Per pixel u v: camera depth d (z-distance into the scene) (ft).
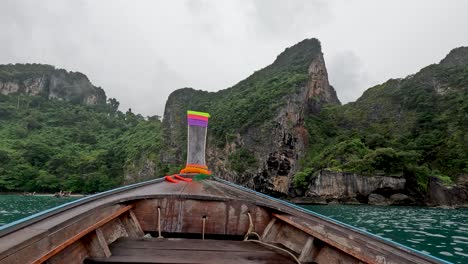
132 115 493.36
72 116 408.26
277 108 215.51
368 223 61.62
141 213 12.48
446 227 54.29
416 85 238.89
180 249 9.55
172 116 316.60
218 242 10.94
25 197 187.32
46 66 512.63
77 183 239.71
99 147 350.64
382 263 6.48
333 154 193.57
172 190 14.44
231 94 313.73
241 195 14.46
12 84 446.19
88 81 532.32
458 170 156.87
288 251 10.01
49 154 273.54
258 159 205.87
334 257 8.53
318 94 284.61
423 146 182.39
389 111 238.48
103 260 7.94
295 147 213.87
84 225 7.80
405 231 48.01
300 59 292.81
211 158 244.83
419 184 149.89
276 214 12.39
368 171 160.56
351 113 257.96
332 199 165.27
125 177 296.10
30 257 5.30
